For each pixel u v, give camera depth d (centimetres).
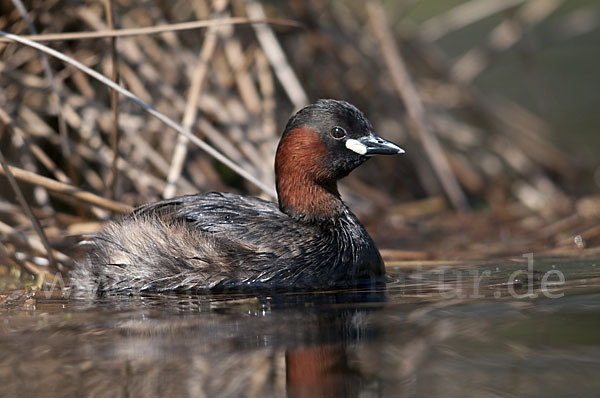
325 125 1152
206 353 734
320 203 1153
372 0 1697
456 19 1862
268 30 1488
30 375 684
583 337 746
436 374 665
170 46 1491
